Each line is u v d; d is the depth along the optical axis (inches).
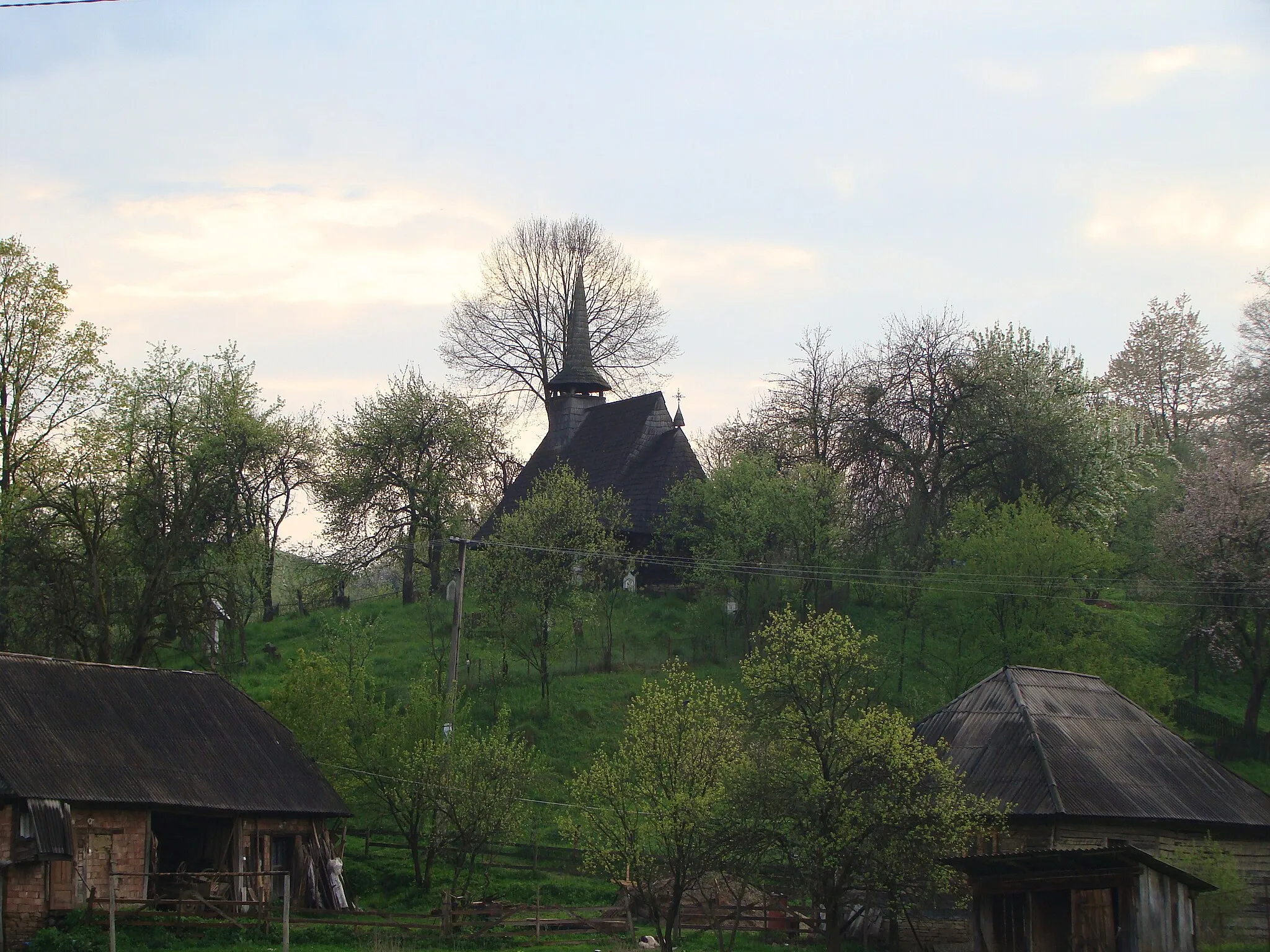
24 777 1606.8
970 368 3511.3
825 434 3705.7
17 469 2496.3
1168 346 5000.0
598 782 1406.3
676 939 1611.7
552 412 4443.9
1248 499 2834.6
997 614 2659.9
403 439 3944.4
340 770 2186.3
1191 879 1321.4
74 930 1524.4
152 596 2377.0
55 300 2568.9
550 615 2928.2
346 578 3875.5
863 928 1638.8
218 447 3474.4
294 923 1652.3
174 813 1747.0
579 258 4813.0
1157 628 3139.8
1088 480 3454.7
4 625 2383.1
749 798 1333.7
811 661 1434.5
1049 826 1657.2
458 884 2048.5
